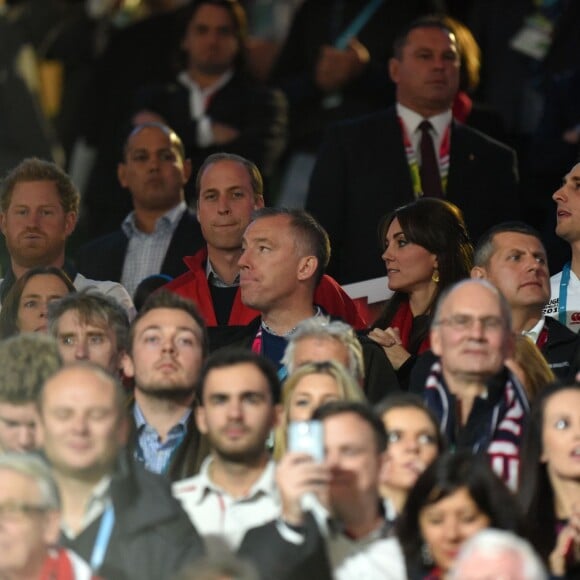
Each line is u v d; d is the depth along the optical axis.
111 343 40.22
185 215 49.97
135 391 39.19
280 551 34.00
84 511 35.22
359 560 34.78
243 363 36.31
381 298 45.72
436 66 49.41
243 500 36.12
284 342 42.75
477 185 49.69
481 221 49.59
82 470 35.06
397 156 49.41
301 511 34.19
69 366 35.56
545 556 35.91
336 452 34.88
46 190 45.59
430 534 34.75
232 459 36.12
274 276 42.66
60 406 35.09
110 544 34.91
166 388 38.44
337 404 35.19
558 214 45.12
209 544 35.88
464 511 34.69
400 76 49.78
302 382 37.09
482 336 37.44
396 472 36.41
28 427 36.88
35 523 33.44
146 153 49.88
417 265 43.72
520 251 42.44
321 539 34.19
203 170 45.91
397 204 49.16
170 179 49.84
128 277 49.56
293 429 34.47
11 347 37.09
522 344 39.53
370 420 35.06
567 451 36.16
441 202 44.22
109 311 40.34
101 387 35.25
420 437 36.47
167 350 38.53
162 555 34.88
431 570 34.78
